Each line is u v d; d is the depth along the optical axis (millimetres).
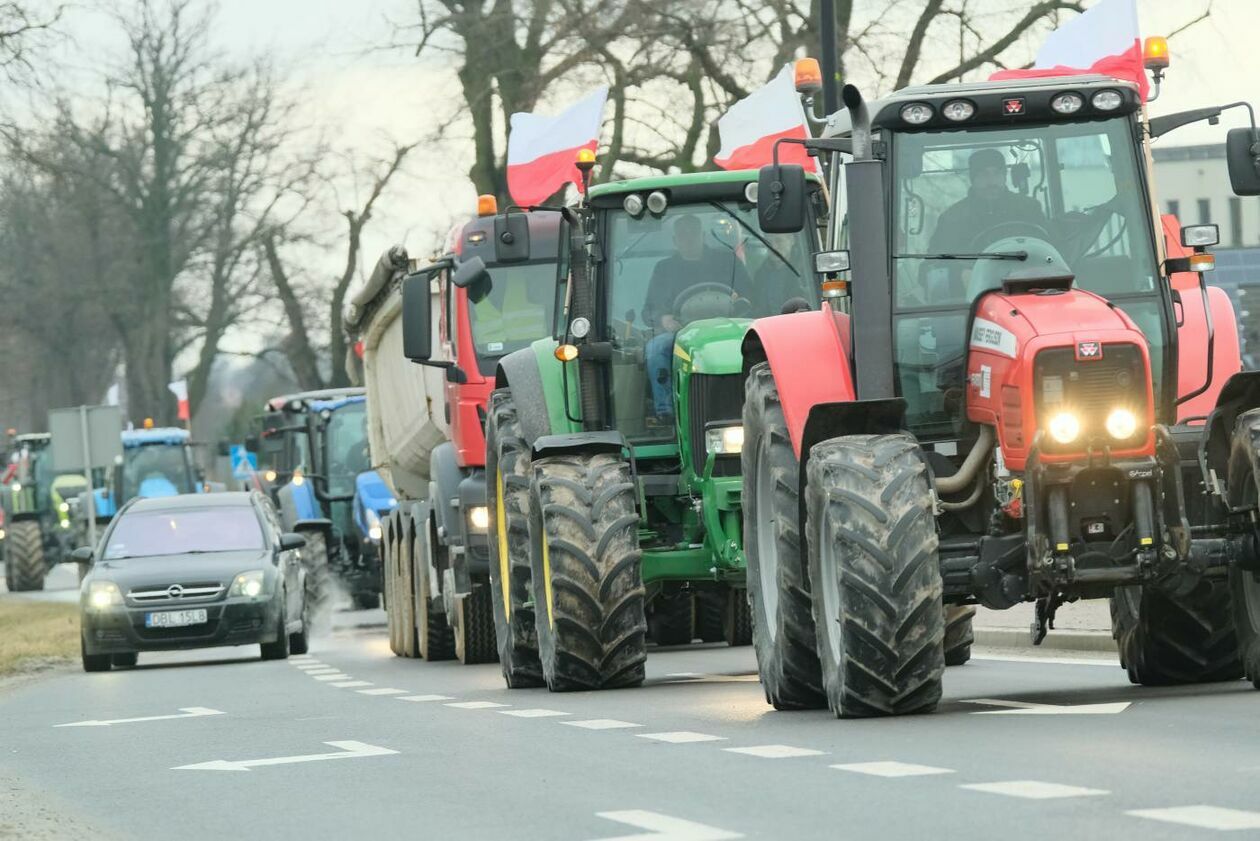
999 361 29359
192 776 28641
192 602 67188
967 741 25734
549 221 62688
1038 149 31641
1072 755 23672
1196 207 128375
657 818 20891
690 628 63000
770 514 33969
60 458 98625
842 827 19375
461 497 58156
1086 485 28672
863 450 29422
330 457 109562
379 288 76438
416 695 44375
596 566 40188
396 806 23562
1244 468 29016
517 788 24516
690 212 43969
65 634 85625
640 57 113312
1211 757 22891
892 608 28375
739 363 41375
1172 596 32531
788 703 33094
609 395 43688
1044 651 50062
